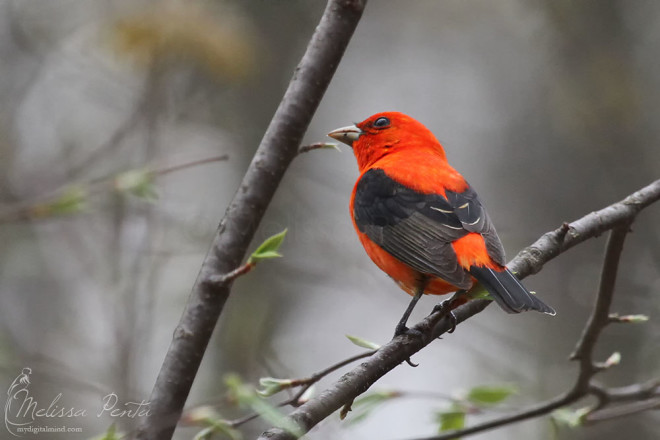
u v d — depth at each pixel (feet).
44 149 47.16
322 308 51.39
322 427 28.86
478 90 59.26
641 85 52.47
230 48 41.16
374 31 58.95
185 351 19.06
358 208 27.43
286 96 20.77
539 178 54.60
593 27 53.26
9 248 44.19
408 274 25.14
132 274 38.45
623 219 23.06
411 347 20.61
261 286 46.96
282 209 49.19
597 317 23.52
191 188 50.21
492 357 48.67
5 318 44.75
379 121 31.71
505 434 46.47
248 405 18.03
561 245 23.27
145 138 43.32
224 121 50.11
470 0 56.08
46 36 48.93
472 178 56.49
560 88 52.60
